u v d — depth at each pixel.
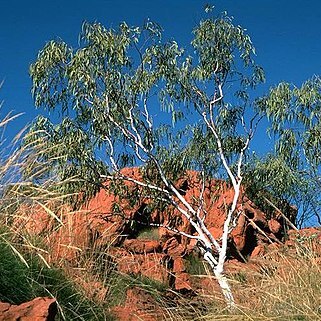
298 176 20.09
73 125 17.61
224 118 19.19
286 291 7.39
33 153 7.53
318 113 19.77
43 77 18.17
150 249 15.76
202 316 7.81
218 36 19.00
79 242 9.24
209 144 18.95
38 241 7.85
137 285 9.99
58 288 7.29
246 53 19.11
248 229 18.64
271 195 20.11
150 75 18.16
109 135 18.05
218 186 19.62
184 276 12.90
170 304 10.12
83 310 7.50
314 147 19.95
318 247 8.93
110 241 10.91
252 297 7.78
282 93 19.45
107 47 17.64
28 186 7.38
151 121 18.45
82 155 17.17
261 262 8.80
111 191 17.69
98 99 17.94
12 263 6.64
